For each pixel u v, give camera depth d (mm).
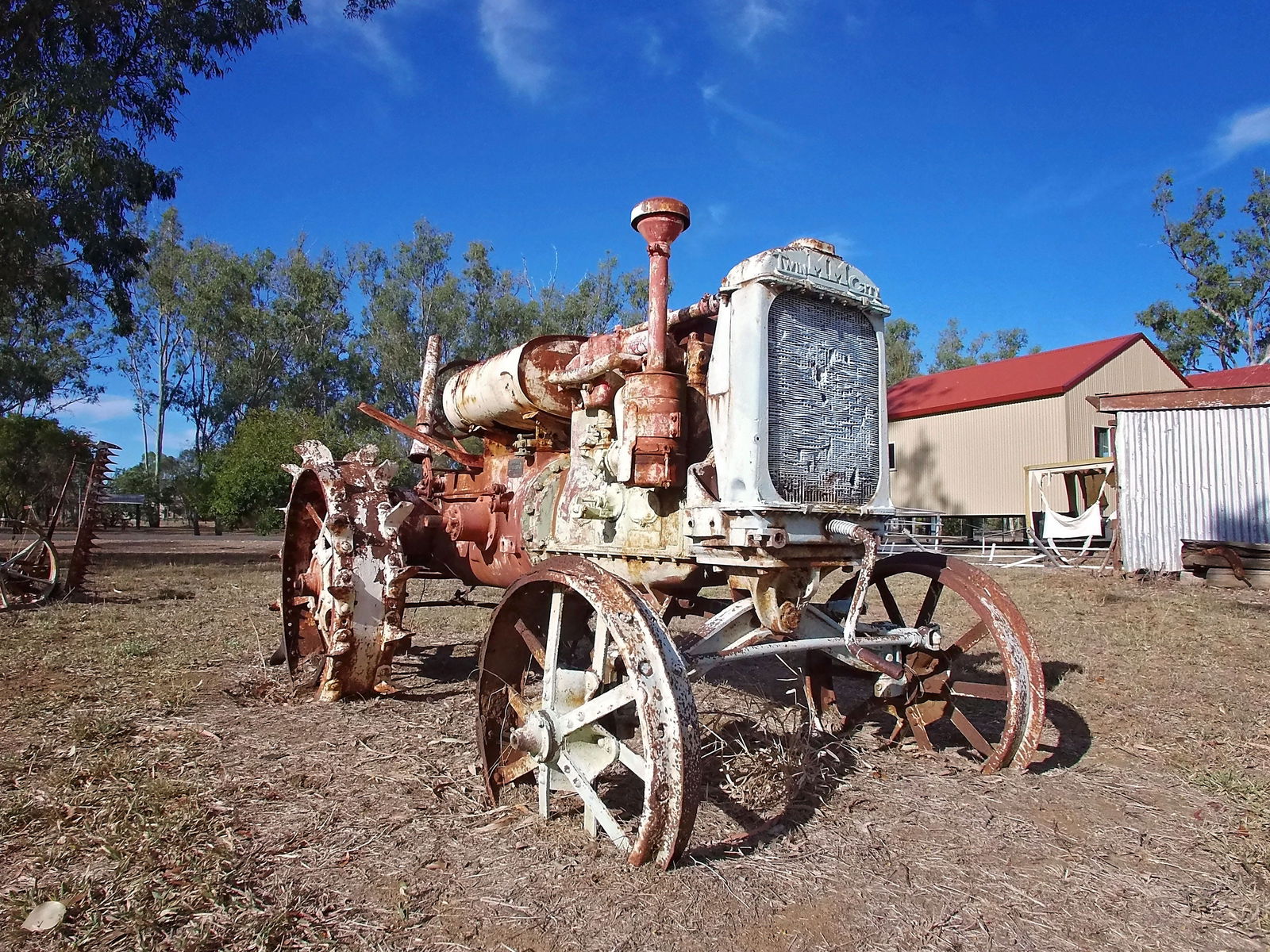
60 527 31578
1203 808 3176
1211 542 12336
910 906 2373
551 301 36562
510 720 3195
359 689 4488
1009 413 21688
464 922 2227
